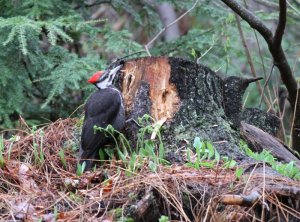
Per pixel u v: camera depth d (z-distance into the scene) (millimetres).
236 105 11500
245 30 15922
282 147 11469
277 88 14375
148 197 8781
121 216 8711
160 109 10953
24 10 13789
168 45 15453
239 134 11148
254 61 15938
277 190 8812
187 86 11000
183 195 8992
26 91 14250
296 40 19422
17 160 10609
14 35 12445
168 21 21609
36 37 13102
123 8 15297
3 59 13430
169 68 11023
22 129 12266
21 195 9453
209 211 8703
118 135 10938
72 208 9055
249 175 9211
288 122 16266
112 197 9094
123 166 10117
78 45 15703
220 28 15656
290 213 8703
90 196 9227
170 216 8883
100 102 10906
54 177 10164
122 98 11102
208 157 10016
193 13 15492
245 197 8516
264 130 12211
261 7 18750
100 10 19188
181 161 10195
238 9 12633
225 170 9547
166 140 10664
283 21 12344
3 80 13070
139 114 10953
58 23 12898
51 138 11203
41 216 8812
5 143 11125
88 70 13469
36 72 13953
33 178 10055
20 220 8766
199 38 15383
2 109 13172
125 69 11383
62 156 10477
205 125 10867
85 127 10773
